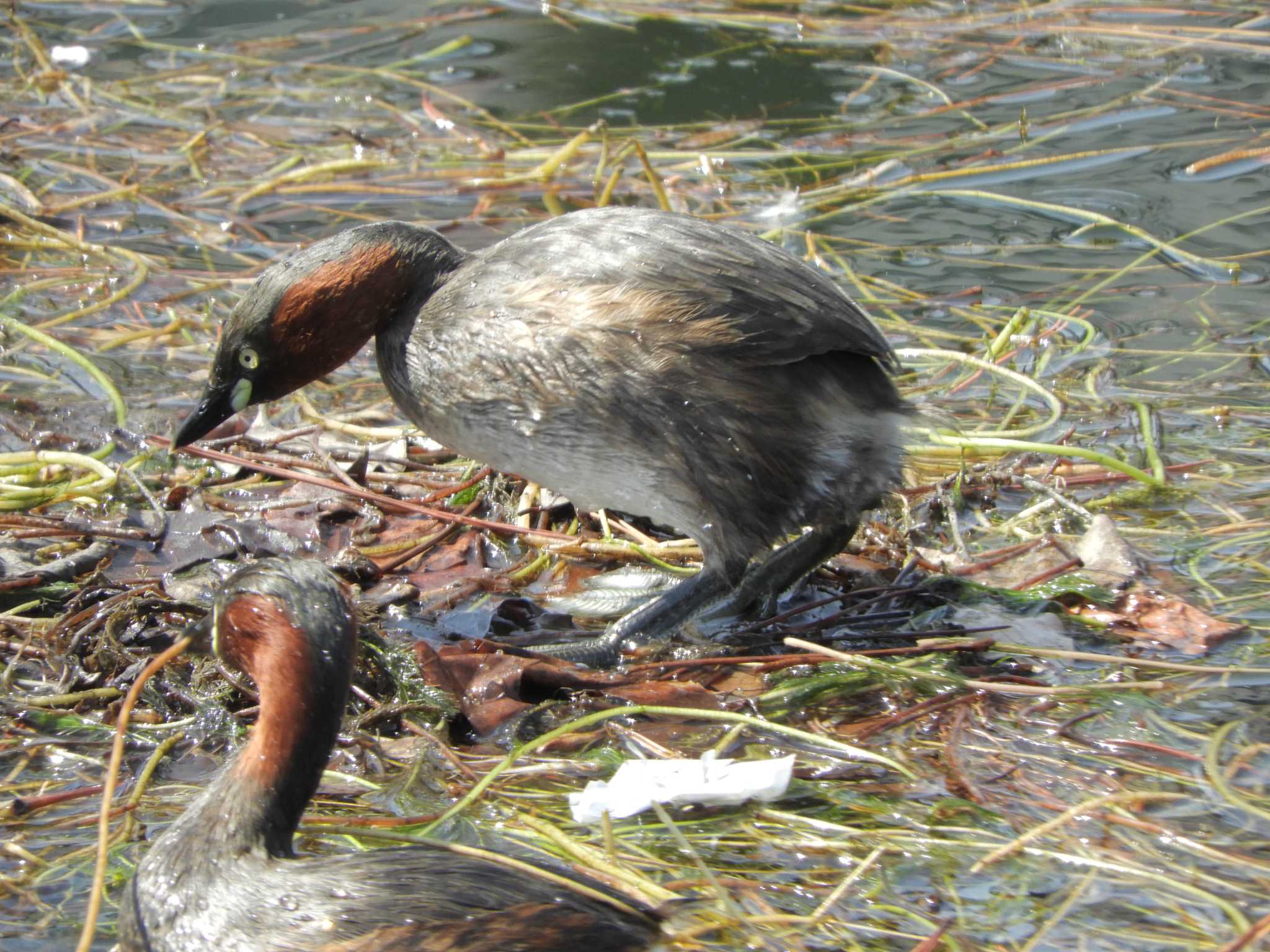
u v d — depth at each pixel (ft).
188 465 39.91
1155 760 27.96
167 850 22.65
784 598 35.14
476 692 30.12
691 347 31.12
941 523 38.04
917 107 61.82
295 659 23.02
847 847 25.57
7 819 26.27
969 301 48.78
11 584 33.35
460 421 33.14
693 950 22.85
